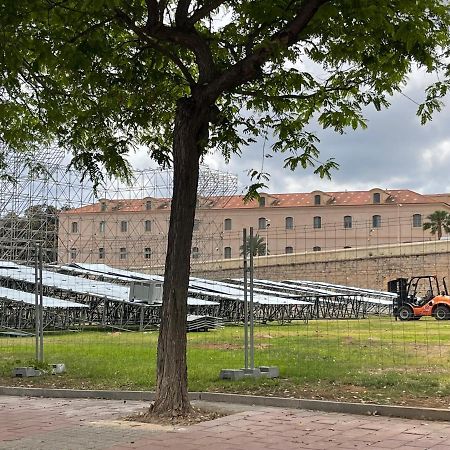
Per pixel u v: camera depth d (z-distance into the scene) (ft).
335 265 181.78
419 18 27.45
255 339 82.17
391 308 171.22
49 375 45.06
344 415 30.73
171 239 31.01
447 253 155.12
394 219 171.53
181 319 30.71
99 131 36.99
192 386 38.19
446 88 31.76
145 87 35.83
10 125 42.75
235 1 30.45
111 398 37.35
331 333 95.50
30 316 114.93
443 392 35.27
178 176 31.19
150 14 30.60
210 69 31.50
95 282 129.90
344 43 30.30
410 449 23.48
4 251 195.83
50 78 37.58
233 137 33.88
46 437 26.58
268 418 29.96
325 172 33.94
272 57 29.27
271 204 303.07
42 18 29.81
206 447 24.27
